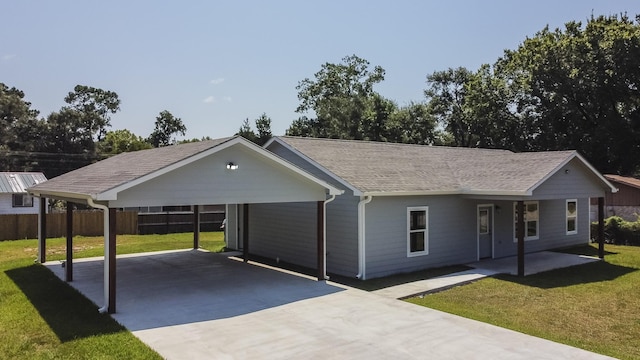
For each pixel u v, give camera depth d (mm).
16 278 12438
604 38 30891
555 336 7809
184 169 9562
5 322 8266
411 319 8281
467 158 18156
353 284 11586
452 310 9383
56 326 7945
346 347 6836
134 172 9766
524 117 36531
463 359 6375
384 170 14453
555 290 11180
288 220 15078
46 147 54719
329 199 11898
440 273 12984
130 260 15203
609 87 30672
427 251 13789
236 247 18141
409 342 7059
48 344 7066
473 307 9672
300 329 7695
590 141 31703
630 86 30422
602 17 32969
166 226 27234
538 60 33406
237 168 10289
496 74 40312
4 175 32125
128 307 9125
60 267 13797
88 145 57094
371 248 12461
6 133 53500
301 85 52000
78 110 61688
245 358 6402
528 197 13102
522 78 36000
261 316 8477
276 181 10891
